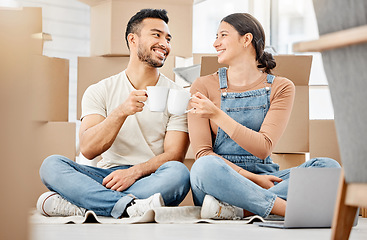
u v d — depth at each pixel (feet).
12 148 2.72
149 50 8.81
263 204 7.05
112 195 7.55
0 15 2.76
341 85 3.59
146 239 4.88
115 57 10.82
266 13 13.65
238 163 8.10
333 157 9.56
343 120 3.65
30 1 12.09
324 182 6.37
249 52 8.41
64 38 12.79
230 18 8.46
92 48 11.16
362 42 3.20
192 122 8.25
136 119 8.70
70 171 7.75
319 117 11.83
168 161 8.39
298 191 6.27
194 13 13.62
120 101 8.82
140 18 8.94
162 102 7.15
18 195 2.72
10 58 2.74
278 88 8.34
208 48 13.60
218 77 8.57
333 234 3.83
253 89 8.38
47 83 9.94
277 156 10.03
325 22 3.69
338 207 3.80
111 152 8.67
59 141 9.68
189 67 10.52
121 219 7.22
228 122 7.72
